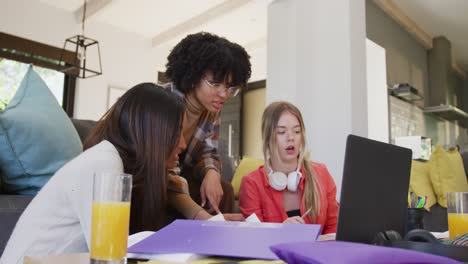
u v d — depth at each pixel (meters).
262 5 5.19
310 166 1.69
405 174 0.97
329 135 3.48
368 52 4.93
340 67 3.49
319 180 1.69
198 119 1.79
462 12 5.54
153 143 1.01
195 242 0.67
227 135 6.94
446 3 5.31
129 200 0.64
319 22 3.68
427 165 3.27
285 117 1.69
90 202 0.87
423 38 6.16
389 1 5.11
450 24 5.95
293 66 3.83
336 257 0.49
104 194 0.62
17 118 1.38
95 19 5.77
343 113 3.42
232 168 2.77
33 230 0.88
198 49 1.62
